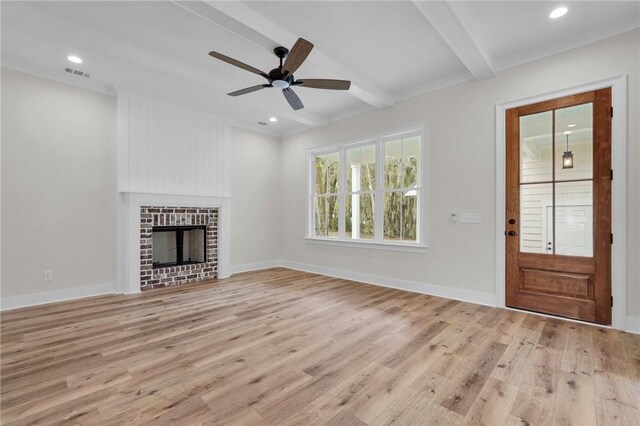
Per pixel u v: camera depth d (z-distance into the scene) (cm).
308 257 578
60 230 375
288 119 544
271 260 620
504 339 261
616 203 282
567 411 166
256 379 199
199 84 383
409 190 445
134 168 427
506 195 347
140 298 390
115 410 167
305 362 222
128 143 422
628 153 277
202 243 511
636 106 273
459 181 383
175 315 325
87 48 290
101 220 405
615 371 207
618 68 280
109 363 220
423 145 418
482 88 364
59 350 240
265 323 302
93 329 284
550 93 316
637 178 273
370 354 235
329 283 479
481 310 340
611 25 279
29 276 354
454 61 353
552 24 280
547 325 293
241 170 571
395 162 465
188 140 484
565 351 238
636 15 267
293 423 157
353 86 383
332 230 554
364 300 382
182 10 262
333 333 276
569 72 305
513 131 342
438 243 402
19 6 256
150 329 285
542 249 325
